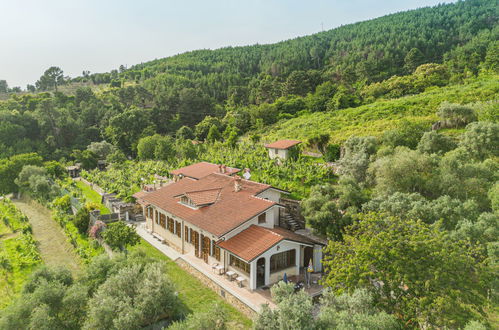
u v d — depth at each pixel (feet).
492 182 110.32
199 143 299.58
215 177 131.23
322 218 95.91
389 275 57.67
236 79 547.08
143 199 129.39
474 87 269.03
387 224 67.10
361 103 338.95
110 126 364.99
